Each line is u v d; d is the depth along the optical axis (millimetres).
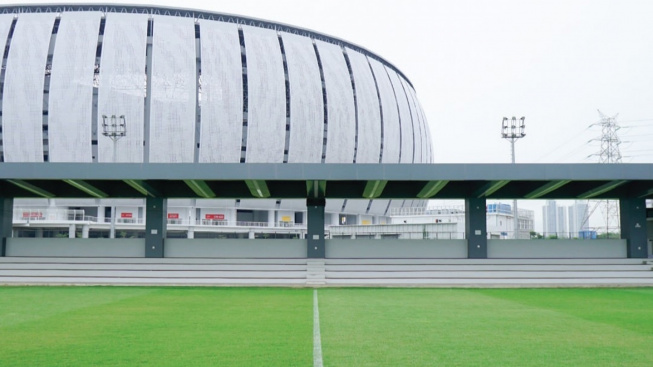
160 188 30719
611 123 67562
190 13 79562
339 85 85875
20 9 77375
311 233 30844
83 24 75562
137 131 72688
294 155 79938
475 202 30938
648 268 28297
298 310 17281
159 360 10148
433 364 9898
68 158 72188
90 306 18172
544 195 31750
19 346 11445
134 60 74188
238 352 10844
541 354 10773
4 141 72188
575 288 25109
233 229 76625
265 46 80438
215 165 26109
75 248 30859
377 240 31125
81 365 9773
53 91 72750
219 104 75750
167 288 24625
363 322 14789
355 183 31797
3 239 30750
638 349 11297
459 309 17609
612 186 28219
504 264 29328
